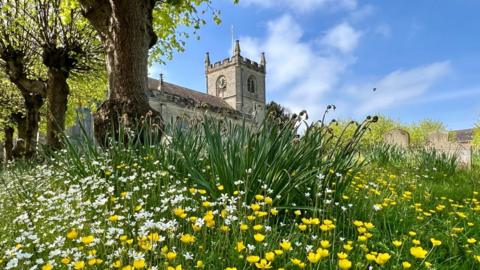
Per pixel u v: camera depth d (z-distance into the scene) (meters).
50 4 11.20
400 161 7.66
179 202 2.63
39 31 11.50
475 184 5.15
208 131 3.27
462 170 7.13
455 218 2.97
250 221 2.28
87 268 1.84
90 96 16.75
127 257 1.89
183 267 1.83
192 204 2.67
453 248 2.31
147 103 6.17
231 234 2.26
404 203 3.31
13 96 17.33
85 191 3.25
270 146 3.02
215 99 61.56
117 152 4.05
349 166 3.54
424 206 3.58
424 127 35.78
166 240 2.20
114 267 1.86
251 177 2.84
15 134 25.92
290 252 2.00
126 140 5.52
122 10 6.05
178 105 47.72
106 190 3.29
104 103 6.08
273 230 2.26
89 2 6.39
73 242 2.27
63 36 11.65
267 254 1.62
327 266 1.90
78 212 2.75
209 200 2.89
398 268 1.91
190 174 3.13
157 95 45.88
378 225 2.68
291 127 3.25
